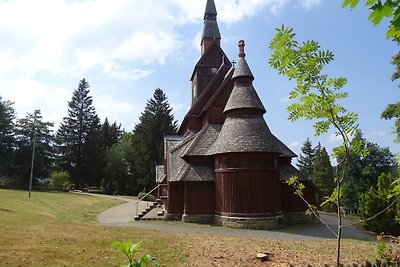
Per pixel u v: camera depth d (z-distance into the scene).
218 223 27.89
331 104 5.79
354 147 5.93
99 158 84.00
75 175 83.06
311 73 5.79
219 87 33.69
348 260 14.41
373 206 26.20
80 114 86.69
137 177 77.62
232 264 13.66
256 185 26.62
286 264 13.64
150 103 83.00
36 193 52.59
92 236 18.02
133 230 21.42
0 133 72.38
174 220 29.89
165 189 34.22
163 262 13.73
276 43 5.89
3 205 30.39
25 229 18.44
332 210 46.94
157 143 76.81
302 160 95.75
